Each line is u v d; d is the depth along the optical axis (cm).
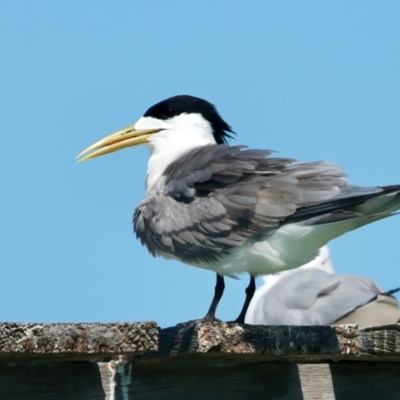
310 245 1128
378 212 1091
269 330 993
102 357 962
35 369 966
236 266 1175
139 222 1268
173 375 1013
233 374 1032
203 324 976
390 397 1083
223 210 1166
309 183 1122
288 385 1048
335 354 1019
